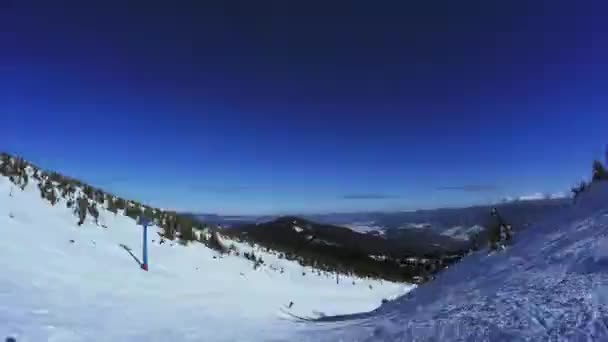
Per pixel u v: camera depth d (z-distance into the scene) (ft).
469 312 17.60
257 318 32.27
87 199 57.36
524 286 18.93
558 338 12.35
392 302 37.55
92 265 39.81
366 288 93.56
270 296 50.55
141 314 28.19
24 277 29.12
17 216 42.63
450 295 25.36
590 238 21.50
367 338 19.33
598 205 27.91
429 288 33.45
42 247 38.29
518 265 24.34
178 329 25.26
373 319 26.86
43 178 57.88
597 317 12.78
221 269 60.85
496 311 16.31
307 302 51.80
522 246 29.12
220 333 24.97
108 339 21.52
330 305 52.34
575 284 16.38
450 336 15.46
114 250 47.78
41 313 23.16
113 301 30.35
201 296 40.27
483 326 15.08
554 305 14.83
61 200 54.13
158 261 50.96
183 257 57.88
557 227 28.73
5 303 23.11
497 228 35.63
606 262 17.22
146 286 39.40
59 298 27.22
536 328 13.46
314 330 24.98
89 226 51.21
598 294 14.42
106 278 37.47
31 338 19.20
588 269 17.57
